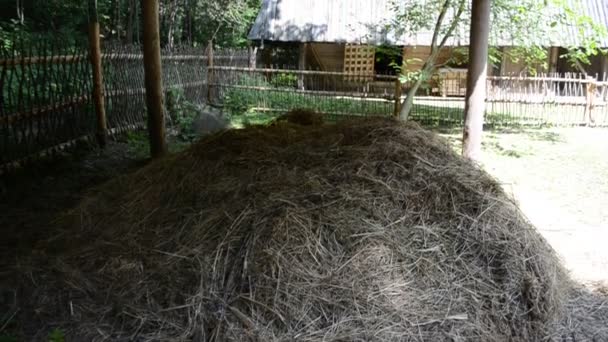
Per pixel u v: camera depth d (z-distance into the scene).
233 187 3.10
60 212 3.88
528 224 2.99
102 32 14.47
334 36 13.73
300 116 4.53
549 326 2.62
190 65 9.57
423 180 3.01
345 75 9.89
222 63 10.90
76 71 5.88
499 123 9.42
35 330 2.50
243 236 2.72
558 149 7.47
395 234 2.73
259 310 2.44
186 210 3.11
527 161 6.69
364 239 2.67
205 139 3.79
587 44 8.70
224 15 16.98
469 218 2.83
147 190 3.49
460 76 13.46
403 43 13.08
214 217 2.91
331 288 2.49
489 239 2.75
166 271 2.71
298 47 15.12
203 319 2.46
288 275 2.51
